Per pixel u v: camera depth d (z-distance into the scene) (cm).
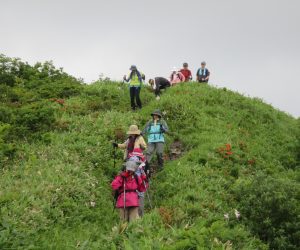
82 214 1041
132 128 1213
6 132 1351
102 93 2225
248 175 1454
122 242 873
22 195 1002
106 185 1247
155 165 1512
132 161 1095
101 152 1408
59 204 1034
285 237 995
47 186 1077
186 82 2550
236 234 944
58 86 2148
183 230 864
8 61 2345
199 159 1469
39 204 991
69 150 1340
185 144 1672
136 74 2058
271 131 2017
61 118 1655
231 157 1542
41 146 1355
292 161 1712
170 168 1406
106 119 1691
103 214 1095
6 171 1166
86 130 1545
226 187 1303
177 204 1148
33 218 931
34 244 835
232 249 865
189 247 805
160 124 1476
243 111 2136
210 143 1614
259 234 1035
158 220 998
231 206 1170
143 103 2234
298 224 1011
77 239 909
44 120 1506
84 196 1109
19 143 1372
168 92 2334
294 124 2312
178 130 1802
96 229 987
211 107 2086
